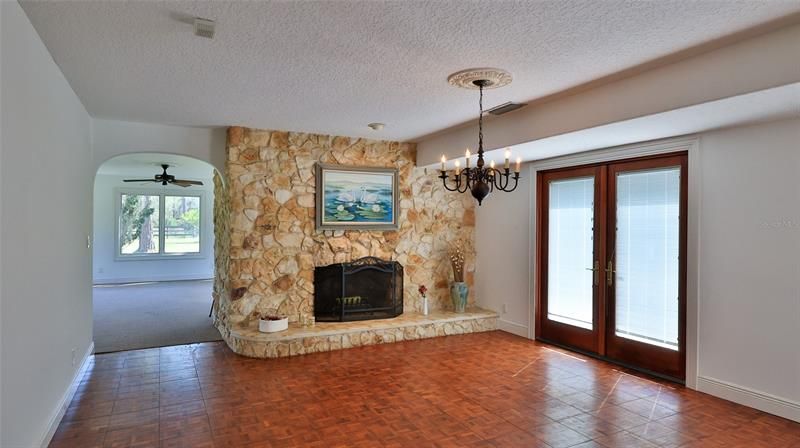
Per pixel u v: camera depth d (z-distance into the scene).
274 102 3.98
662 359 4.16
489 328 5.91
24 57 2.33
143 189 10.49
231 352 4.86
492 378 4.08
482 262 6.27
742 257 3.51
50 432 2.85
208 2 2.20
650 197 4.27
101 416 3.24
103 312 6.87
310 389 3.79
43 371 2.72
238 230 5.04
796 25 2.42
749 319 3.46
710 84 2.79
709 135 3.72
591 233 4.86
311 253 5.40
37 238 2.59
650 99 3.13
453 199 6.28
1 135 2.02
